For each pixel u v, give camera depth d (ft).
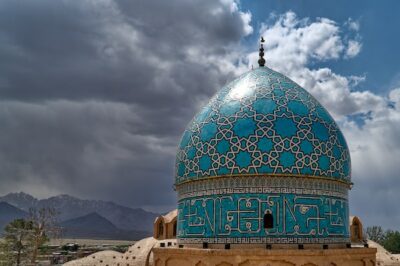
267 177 70.54
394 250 229.25
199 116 81.20
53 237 201.26
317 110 78.59
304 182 71.56
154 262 76.95
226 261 66.18
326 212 72.59
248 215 69.87
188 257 70.23
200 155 75.36
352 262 71.97
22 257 198.59
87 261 122.62
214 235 71.51
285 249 66.69
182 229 78.59
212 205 72.79
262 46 88.84
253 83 80.23
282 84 80.43
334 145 75.97
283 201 70.08
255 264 65.46
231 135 72.95
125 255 125.70
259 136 71.67
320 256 66.74
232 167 71.46
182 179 78.95
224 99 79.30
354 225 127.95
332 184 74.69
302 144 72.13
